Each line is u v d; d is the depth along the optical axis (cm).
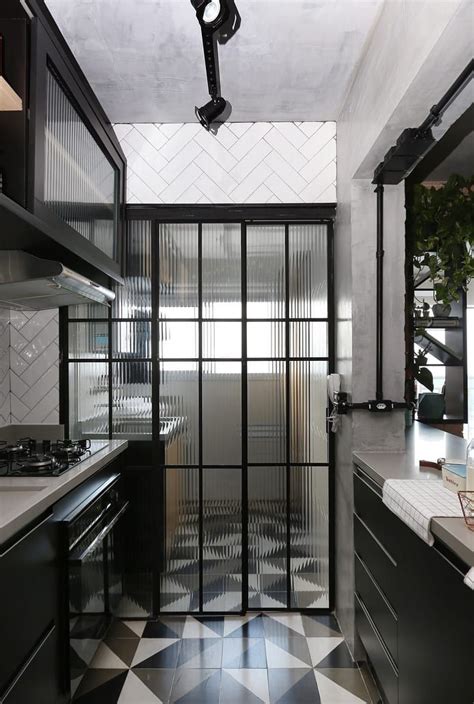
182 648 260
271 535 303
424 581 152
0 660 146
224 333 306
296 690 224
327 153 297
